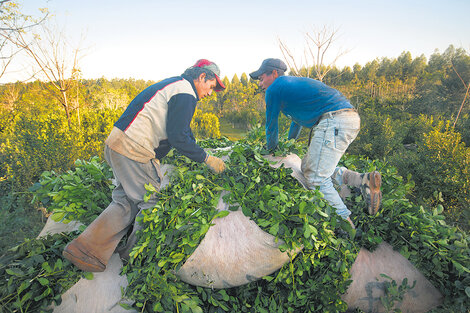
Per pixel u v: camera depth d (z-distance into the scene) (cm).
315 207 196
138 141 195
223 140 344
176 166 260
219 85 224
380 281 207
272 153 264
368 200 227
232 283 194
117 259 210
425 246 210
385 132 1158
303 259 193
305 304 202
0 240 328
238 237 192
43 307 178
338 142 221
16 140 612
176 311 183
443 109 3303
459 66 5625
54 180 248
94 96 1830
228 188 214
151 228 191
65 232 223
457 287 193
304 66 1349
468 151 647
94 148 704
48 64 928
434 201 600
